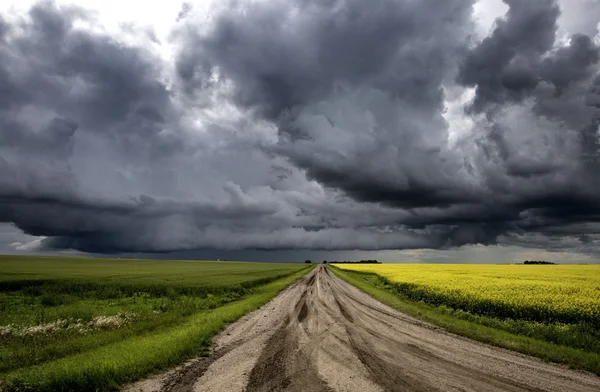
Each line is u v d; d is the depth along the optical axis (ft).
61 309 70.23
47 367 29.14
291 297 88.94
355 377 29.07
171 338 38.93
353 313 62.80
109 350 34.73
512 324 52.42
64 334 44.16
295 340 42.39
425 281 101.35
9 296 97.40
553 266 216.13
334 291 103.91
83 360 31.01
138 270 228.84
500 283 91.61
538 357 35.24
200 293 100.63
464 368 31.50
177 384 27.35
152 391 25.91
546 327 48.42
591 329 48.83
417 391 25.99
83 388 25.55
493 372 30.42
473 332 45.78
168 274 187.42
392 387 26.81
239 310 63.52
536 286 83.15
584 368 31.94
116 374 27.63
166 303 78.54
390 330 48.16
